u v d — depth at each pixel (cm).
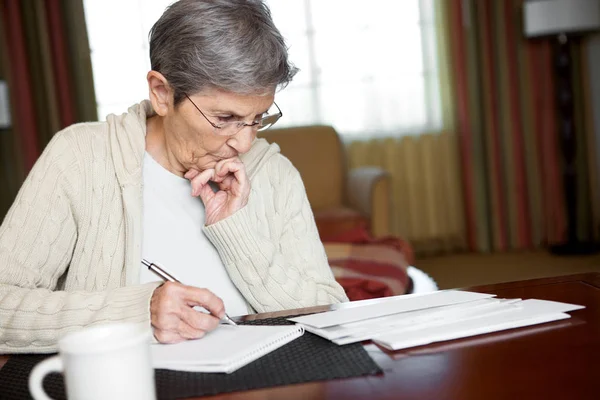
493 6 557
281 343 107
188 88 133
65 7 512
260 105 136
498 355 96
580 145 570
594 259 516
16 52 508
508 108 566
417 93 556
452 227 573
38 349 117
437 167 564
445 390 86
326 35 544
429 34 552
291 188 164
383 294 240
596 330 103
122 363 75
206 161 146
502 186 571
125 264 145
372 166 557
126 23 520
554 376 88
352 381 90
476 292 131
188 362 99
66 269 151
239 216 146
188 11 131
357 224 434
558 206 571
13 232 138
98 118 523
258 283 147
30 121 512
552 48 561
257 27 130
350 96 550
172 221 153
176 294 113
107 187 146
